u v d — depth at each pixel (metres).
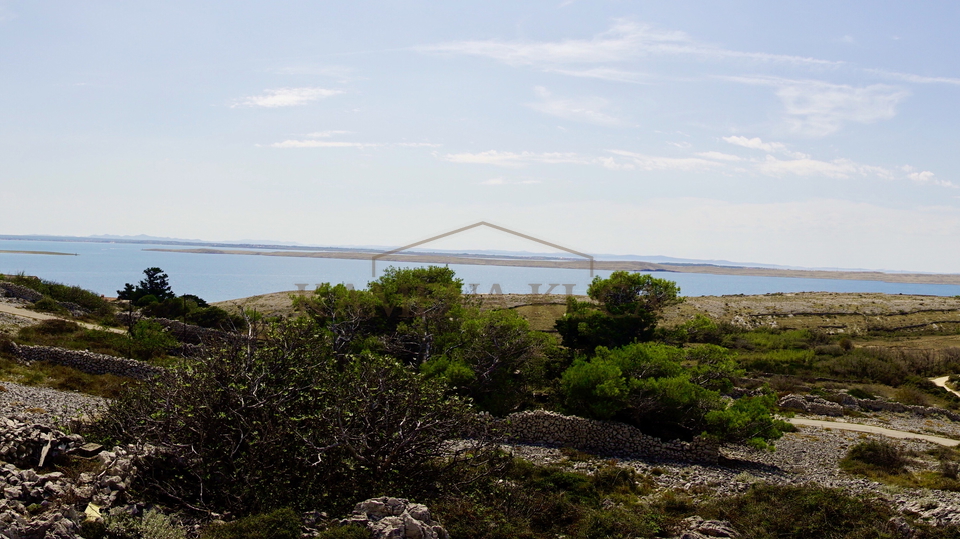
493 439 18.27
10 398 21.86
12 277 55.62
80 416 17.20
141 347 38.00
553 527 16.42
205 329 48.03
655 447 28.80
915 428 41.31
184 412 14.23
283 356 16.53
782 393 49.91
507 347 33.19
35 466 12.79
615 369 30.03
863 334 80.44
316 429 15.09
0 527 9.23
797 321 85.38
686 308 88.88
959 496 21.98
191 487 13.91
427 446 16.20
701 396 30.56
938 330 82.62
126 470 12.81
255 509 13.18
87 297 55.66
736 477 25.12
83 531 10.25
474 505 15.73
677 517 18.30
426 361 33.50
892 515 17.06
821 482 24.80
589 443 29.22
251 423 14.53
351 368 17.55
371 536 11.55
